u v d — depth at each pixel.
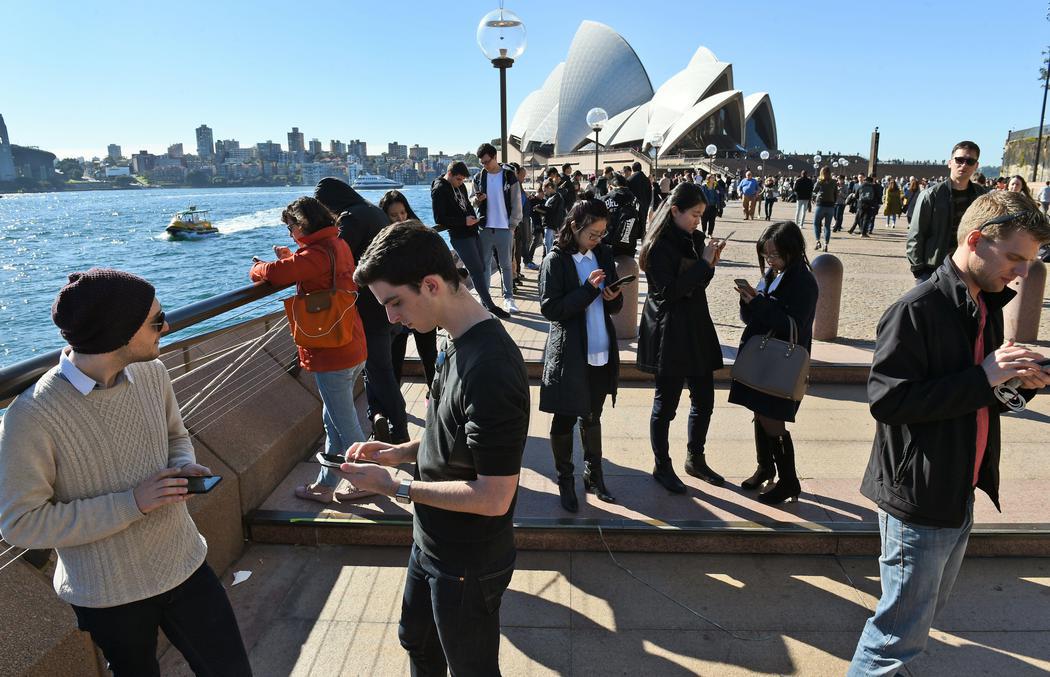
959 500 1.98
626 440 4.50
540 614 2.88
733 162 69.00
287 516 3.40
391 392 4.12
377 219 4.14
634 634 2.75
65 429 1.53
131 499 1.56
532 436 4.59
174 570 1.75
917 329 1.94
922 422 1.97
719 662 2.59
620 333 6.59
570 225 3.35
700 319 3.59
